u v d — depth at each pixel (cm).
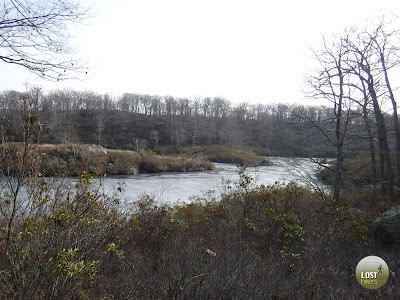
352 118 1108
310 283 401
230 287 349
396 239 649
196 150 5316
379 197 1185
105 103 7575
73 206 330
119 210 599
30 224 281
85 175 354
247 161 3762
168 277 372
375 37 1143
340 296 388
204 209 900
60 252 262
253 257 509
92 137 6162
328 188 1256
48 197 318
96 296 299
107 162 2734
